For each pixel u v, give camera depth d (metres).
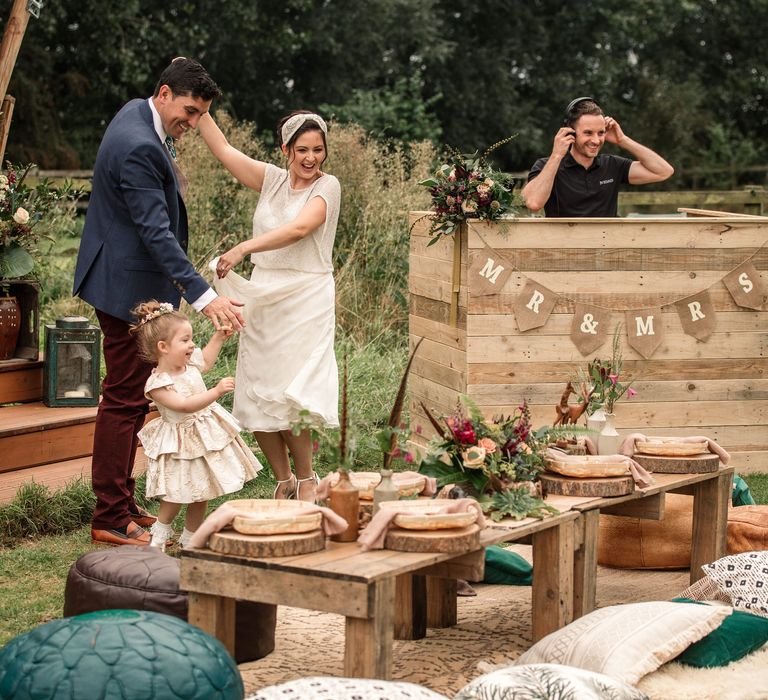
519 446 3.86
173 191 4.90
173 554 4.86
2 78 6.75
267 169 5.23
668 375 6.25
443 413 6.30
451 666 3.80
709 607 3.71
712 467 4.44
